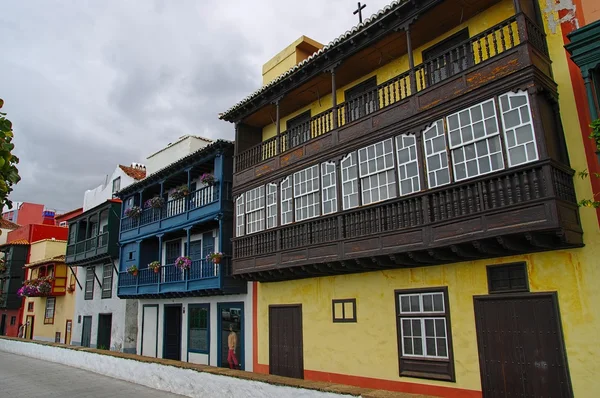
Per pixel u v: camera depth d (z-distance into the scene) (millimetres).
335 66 13383
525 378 9344
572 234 8633
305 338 14461
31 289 29891
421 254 10656
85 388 13406
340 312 13500
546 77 9414
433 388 10852
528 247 9398
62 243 34219
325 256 12555
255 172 16031
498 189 9125
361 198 12055
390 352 11938
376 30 12164
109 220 25016
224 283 17016
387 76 13680
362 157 12234
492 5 11367
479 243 9328
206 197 18688
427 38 12633
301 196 13961
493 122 9547
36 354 21719
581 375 8617
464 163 9938
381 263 11438
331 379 13367
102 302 25922
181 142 23250
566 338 8891
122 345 23391
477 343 10188
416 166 10844
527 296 9531
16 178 4641
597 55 8688
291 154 14586
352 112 13930
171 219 20484
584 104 9242
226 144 18172
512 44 9508
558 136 9375
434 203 10188
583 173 8680
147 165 26125
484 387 9914
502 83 9453
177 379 12297
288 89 15102
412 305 11734
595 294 8641
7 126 4559
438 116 10562
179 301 20641
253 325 16641
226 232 17672
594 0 9500
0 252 37625
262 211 15438
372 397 7812
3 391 13352
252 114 17062
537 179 8594
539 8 10289
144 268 22156
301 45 17812
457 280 10805
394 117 11547
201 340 19125
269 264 14453
